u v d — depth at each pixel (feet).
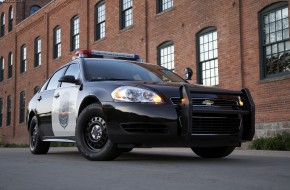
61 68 24.82
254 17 44.37
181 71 53.93
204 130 17.65
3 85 108.78
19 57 101.50
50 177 13.48
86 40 74.79
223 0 48.14
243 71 45.24
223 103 18.20
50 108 23.75
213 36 49.67
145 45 60.18
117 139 17.72
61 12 84.02
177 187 11.41
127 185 11.78
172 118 17.10
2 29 112.27
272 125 41.27
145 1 60.80
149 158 21.03
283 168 16.03
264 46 43.39
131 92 17.74
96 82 20.07
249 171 14.94
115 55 26.11
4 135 105.60
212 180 12.66
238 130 18.60
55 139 23.32
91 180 12.75
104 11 71.05
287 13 41.04
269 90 42.06
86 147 19.25
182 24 54.08
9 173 14.61
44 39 90.12
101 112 18.40
